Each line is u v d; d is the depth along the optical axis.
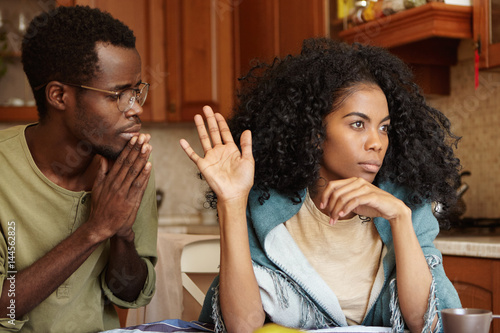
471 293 1.68
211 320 1.00
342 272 0.97
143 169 0.97
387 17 2.18
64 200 1.04
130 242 1.05
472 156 2.29
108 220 0.96
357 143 0.89
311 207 0.97
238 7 3.04
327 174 0.95
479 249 1.64
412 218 0.98
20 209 1.03
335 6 2.45
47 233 1.04
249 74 1.09
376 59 0.97
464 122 2.31
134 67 0.99
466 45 2.28
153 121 3.14
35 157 1.05
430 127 1.02
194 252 1.65
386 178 1.00
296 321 0.95
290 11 2.68
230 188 0.88
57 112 1.00
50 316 1.05
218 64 3.08
